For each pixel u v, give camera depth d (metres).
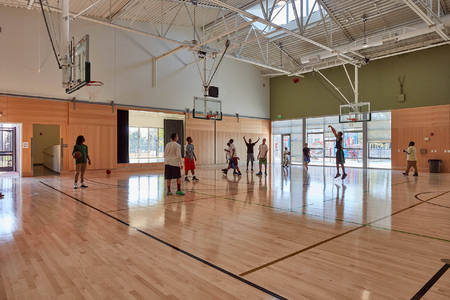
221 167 13.85
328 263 2.47
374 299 1.88
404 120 12.46
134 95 12.19
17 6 9.57
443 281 2.13
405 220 3.93
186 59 13.75
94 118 11.27
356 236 3.23
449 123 11.37
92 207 4.78
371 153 13.45
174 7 10.81
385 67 12.98
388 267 2.39
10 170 11.77
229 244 2.96
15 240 3.08
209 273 2.28
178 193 5.95
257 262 2.50
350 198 5.60
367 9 10.05
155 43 12.77
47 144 15.56
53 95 10.37
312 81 15.46
